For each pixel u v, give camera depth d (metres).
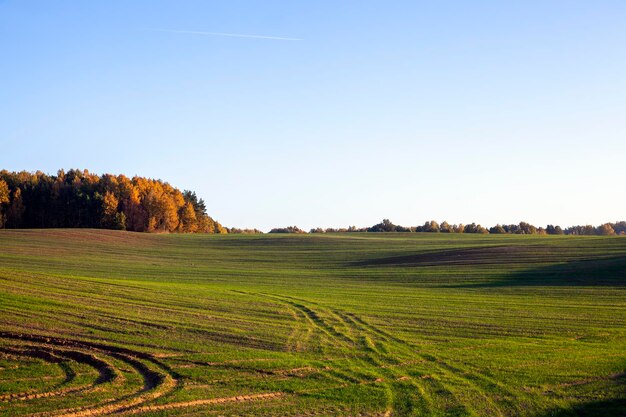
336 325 30.12
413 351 24.27
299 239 100.94
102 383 18.31
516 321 31.73
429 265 64.44
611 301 39.06
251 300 37.50
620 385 19.05
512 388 18.73
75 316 27.48
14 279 35.84
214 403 16.88
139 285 40.12
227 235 106.44
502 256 67.25
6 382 17.94
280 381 19.27
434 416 16.06
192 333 26.05
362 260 74.50
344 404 17.05
